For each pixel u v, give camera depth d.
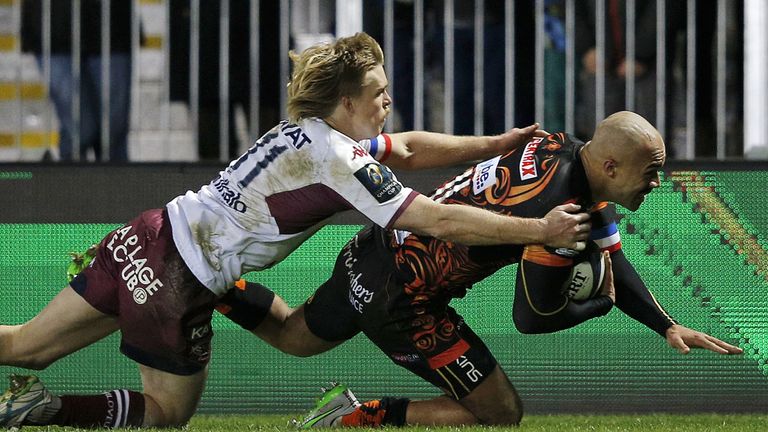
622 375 15.57
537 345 15.59
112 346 15.71
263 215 11.78
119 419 12.17
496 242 11.05
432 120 21.02
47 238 16.00
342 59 11.68
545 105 20.94
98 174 16.03
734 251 15.59
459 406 12.84
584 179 11.41
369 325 12.73
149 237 11.98
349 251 13.02
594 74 20.86
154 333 11.95
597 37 20.77
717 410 15.52
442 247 12.05
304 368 15.68
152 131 20.84
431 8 20.84
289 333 13.54
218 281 11.94
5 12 20.64
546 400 15.55
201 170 16.08
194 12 20.70
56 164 16.05
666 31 20.69
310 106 11.69
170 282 11.84
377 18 20.86
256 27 20.72
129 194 16.03
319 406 13.32
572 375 15.57
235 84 20.81
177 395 12.28
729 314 15.57
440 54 20.91
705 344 12.09
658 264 15.66
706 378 15.55
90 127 20.86
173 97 20.81
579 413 15.52
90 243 15.98
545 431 12.17
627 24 20.72
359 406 13.19
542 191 11.38
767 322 15.52
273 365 15.70
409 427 12.70
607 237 12.45
